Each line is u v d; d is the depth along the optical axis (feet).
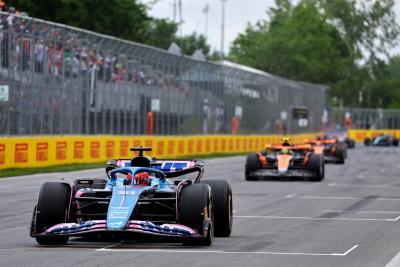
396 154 592.60
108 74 375.66
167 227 113.39
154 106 429.79
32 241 123.34
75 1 601.62
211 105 520.83
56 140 321.11
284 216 168.14
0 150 284.82
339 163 438.81
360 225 151.74
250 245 120.78
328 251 115.44
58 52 329.93
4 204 187.93
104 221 113.60
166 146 440.45
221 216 128.77
